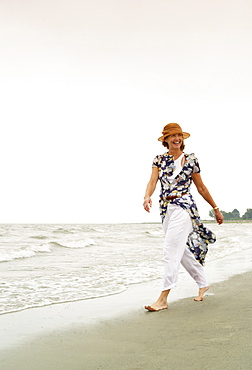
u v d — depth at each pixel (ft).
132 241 54.29
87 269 23.17
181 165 13.08
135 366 6.96
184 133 13.12
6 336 9.23
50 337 9.16
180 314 11.28
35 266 24.94
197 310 11.64
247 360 6.87
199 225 13.14
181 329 9.51
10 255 30.99
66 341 8.81
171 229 12.76
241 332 8.77
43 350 8.12
